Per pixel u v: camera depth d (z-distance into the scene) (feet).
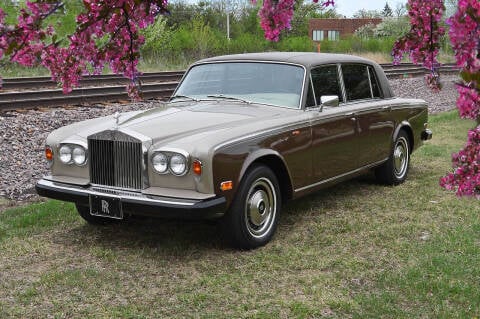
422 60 9.91
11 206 20.90
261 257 15.71
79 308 12.66
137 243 16.92
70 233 17.90
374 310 12.38
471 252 15.75
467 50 6.17
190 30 110.93
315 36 206.59
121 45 9.88
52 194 16.79
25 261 15.48
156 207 14.80
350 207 20.66
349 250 16.24
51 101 38.83
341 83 20.62
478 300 12.85
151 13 9.24
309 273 14.61
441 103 52.65
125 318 12.17
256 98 18.86
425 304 12.78
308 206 20.83
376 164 22.25
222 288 13.70
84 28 8.66
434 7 9.39
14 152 27.53
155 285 13.96
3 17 7.81
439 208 20.20
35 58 8.93
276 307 12.64
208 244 16.87
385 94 23.38
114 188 15.97
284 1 10.13
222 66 20.03
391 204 20.95
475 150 7.75
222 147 15.05
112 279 14.29
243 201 15.80
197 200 14.65
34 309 12.64
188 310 12.55
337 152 19.61
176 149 14.89
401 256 15.65
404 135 24.29
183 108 18.31
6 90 46.91
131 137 15.42
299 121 17.69
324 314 12.35
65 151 16.78
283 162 17.07
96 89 45.68
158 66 85.40
